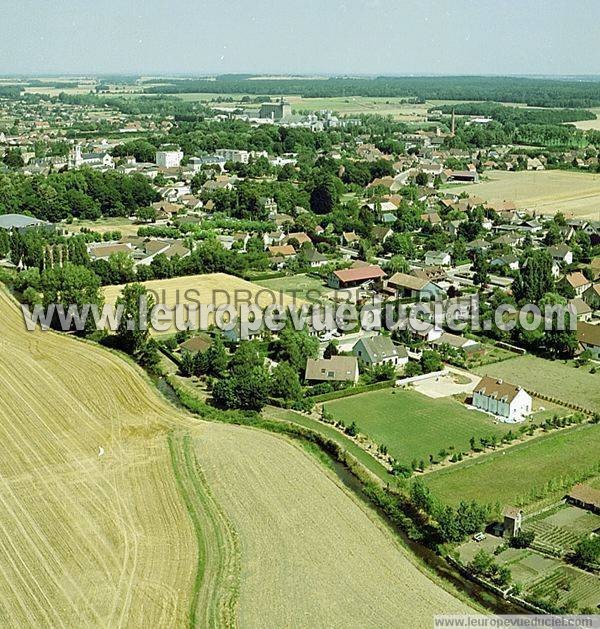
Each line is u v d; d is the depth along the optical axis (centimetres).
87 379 12138
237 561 7500
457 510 8225
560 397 11662
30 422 10562
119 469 9269
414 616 6731
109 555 7556
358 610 6800
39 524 8062
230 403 11106
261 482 9025
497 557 7625
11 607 6794
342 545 7794
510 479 9144
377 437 10250
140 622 6631
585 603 6912
